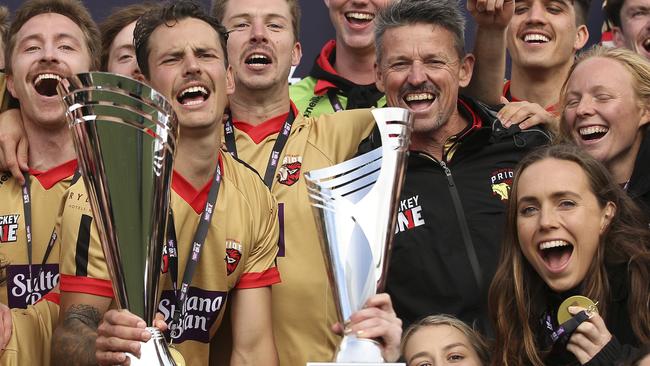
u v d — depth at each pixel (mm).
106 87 4445
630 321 6277
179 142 6766
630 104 7402
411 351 6438
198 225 6793
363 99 9016
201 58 6812
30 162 7906
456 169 7598
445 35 7641
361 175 4520
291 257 7430
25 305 7535
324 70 9359
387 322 4426
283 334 7328
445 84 7578
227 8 8305
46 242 7629
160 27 6867
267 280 7020
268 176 7758
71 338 5828
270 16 8211
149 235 4551
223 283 6809
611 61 7523
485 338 6613
